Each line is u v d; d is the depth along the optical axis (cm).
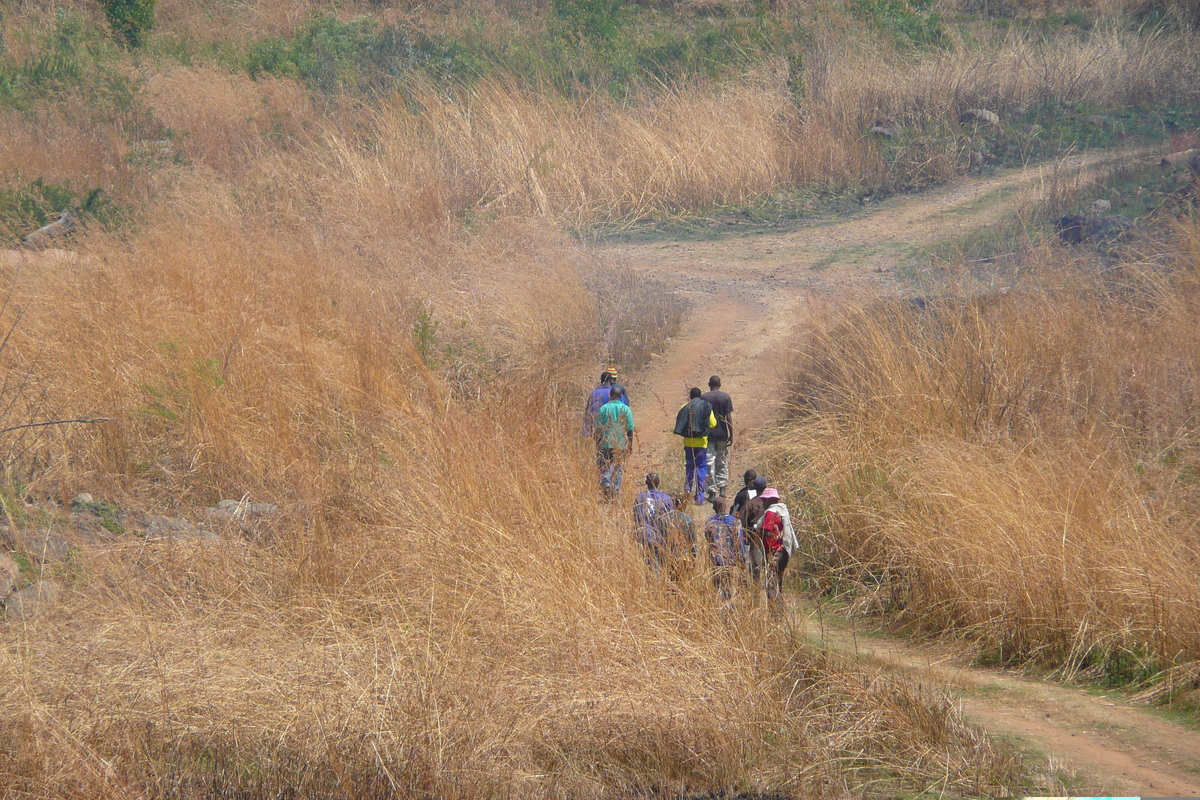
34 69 2681
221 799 571
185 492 961
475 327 1562
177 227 1675
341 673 651
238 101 2748
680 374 1656
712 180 2792
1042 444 1084
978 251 2055
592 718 654
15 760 561
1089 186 2284
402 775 589
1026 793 612
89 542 838
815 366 1443
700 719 661
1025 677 832
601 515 920
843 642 926
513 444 1003
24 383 1009
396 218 2109
